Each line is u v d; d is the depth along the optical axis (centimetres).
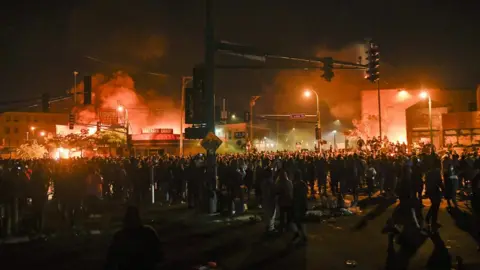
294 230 1287
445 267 900
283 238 1223
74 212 1505
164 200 2155
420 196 1398
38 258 1037
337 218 1551
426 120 5138
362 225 1405
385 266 913
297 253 1041
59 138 6269
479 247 1049
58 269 933
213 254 1044
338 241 1171
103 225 1504
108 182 2197
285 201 1230
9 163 2192
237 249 1096
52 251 1112
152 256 524
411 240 1105
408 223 1108
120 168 2161
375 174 2147
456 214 1555
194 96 1759
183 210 1852
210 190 1744
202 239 1231
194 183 1839
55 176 1658
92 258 1032
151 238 529
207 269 901
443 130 4891
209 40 1738
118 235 527
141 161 2347
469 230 1271
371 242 1154
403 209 1111
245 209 1764
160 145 6819
